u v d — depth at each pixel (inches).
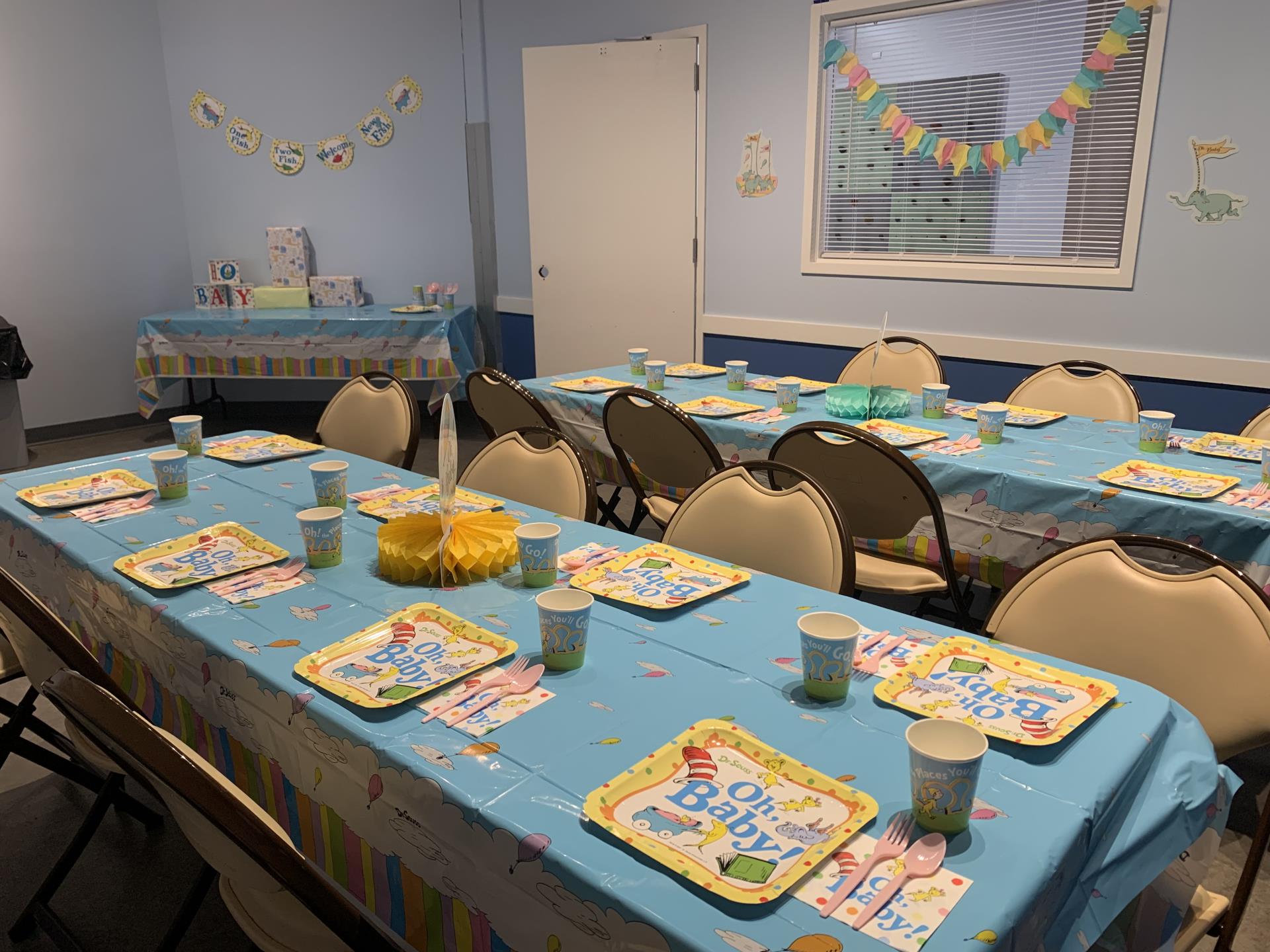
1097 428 108.5
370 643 52.7
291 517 78.3
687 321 204.1
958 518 93.8
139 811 80.4
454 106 226.1
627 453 118.9
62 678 38.4
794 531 71.7
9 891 73.2
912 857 34.3
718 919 31.8
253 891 45.9
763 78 180.7
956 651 51.9
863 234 178.7
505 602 59.6
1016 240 161.5
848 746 42.7
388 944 39.9
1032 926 33.5
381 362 212.2
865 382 147.2
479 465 93.0
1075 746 42.6
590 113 199.3
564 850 35.3
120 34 222.2
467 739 43.3
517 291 233.0
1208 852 45.5
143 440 223.1
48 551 73.1
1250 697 52.4
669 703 46.7
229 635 54.8
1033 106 154.6
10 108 208.7
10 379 192.1
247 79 230.1
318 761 47.3
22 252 215.3
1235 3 130.5
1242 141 133.6
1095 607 59.0
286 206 237.8
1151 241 144.3
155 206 234.2
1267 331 136.8
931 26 161.6
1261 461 91.9
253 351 212.4
